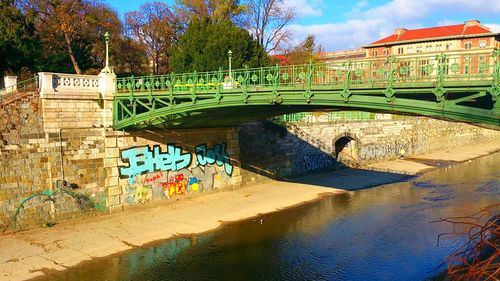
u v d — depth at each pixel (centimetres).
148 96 2461
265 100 1992
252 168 3534
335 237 2322
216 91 2159
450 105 1445
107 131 2644
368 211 2831
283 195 3244
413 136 5509
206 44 4131
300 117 4122
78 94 2531
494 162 5138
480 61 1400
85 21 4284
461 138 6656
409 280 1780
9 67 3578
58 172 2475
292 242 2253
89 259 2033
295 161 3919
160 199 2906
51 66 3950
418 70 1540
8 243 2184
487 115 1355
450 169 4584
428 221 2584
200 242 2261
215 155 3228
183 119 2638
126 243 2238
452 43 6519
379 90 1625
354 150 4609
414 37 6962
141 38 5178
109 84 2647
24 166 2359
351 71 1723
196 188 3112
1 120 2295
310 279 1822
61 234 2333
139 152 2791
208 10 5072
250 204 2981
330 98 1778
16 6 3997
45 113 2434
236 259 2038
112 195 2677
